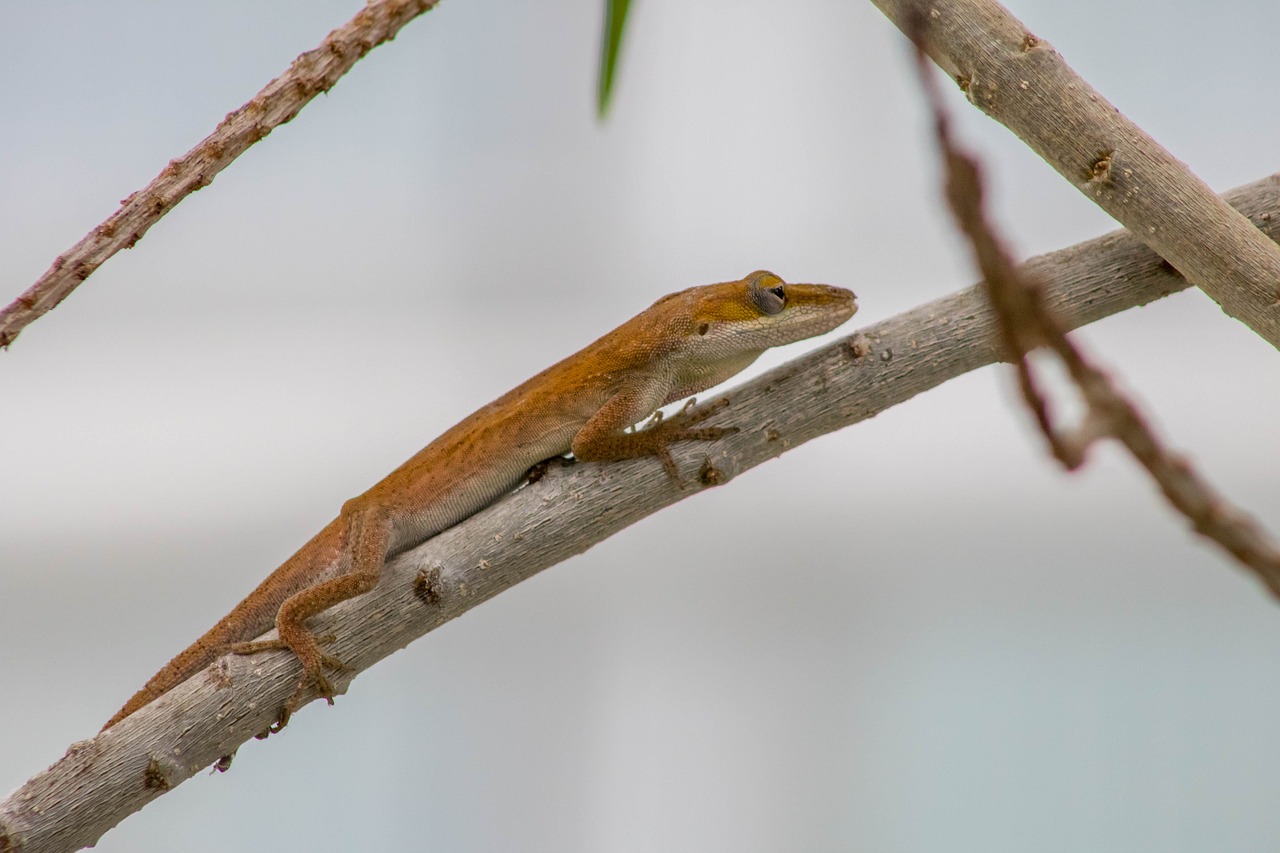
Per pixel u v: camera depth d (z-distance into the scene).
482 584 1.40
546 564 1.40
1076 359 0.64
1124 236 1.39
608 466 1.40
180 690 1.39
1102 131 1.38
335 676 1.39
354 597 1.40
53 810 1.38
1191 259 1.38
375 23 1.37
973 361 1.39
